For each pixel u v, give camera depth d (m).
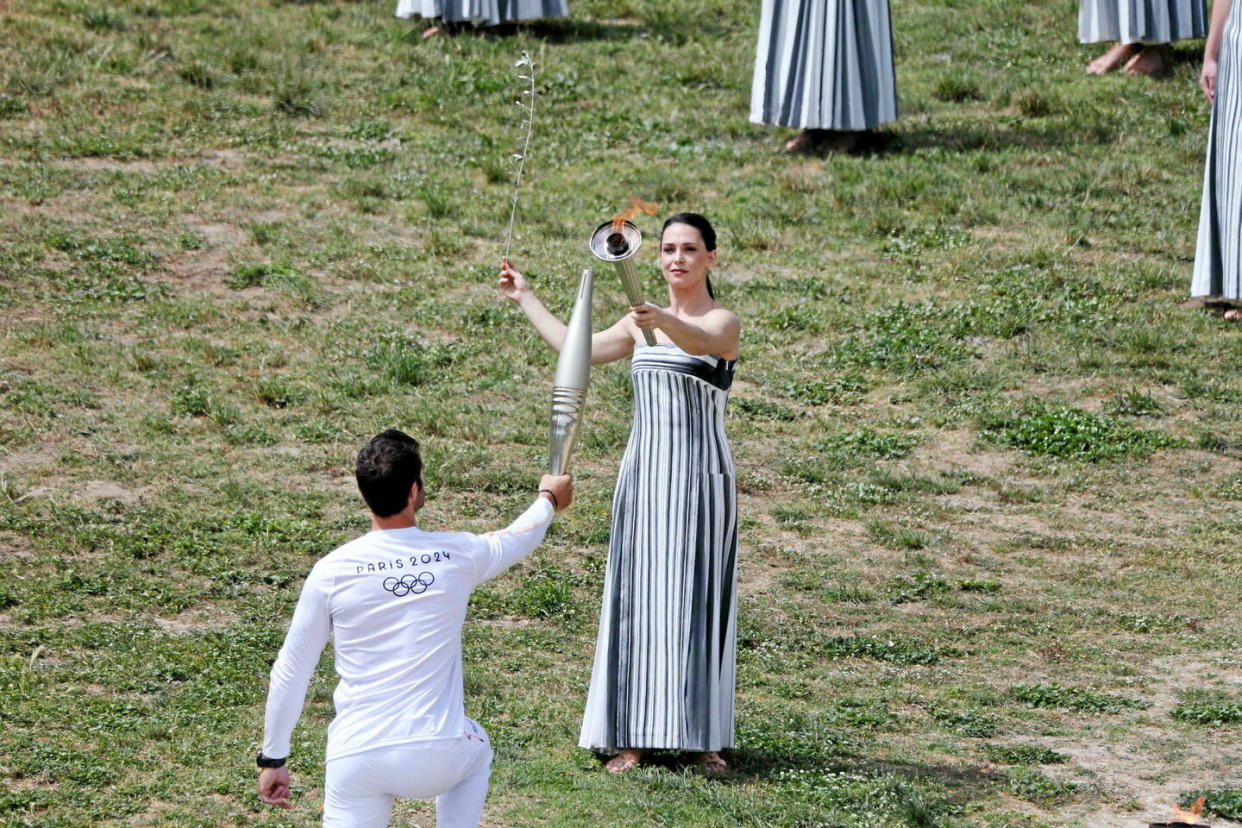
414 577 16.52
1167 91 65.38
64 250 47.50
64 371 40.38
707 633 23.23
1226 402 42.81
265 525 33.09
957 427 41.41
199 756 22.98
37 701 24.50
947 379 43.72
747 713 26.19
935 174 57.00
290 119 60.41
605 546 33.88
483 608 30.33
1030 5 76.75
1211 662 29.36
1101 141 60.78
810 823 21.52
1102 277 50.00
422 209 53.19
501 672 27.31
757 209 54.16
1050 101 63.91
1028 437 40.75
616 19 75.56
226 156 56.53
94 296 44.91
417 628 16.41
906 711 26.88
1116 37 68.00
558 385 19.08
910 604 32.06
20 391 38.81
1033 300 48.44
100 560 30.89
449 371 42.69
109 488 34.53
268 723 16.44
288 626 28.64
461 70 66.00
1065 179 56.66
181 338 43.09
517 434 39.16
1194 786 23.81
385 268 48.62
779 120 59.31
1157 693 27.94
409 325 45.22
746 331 46.06
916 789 22.95
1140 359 45.00
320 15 72.25
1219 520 36.69
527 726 24.95
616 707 23.30
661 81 66.75
